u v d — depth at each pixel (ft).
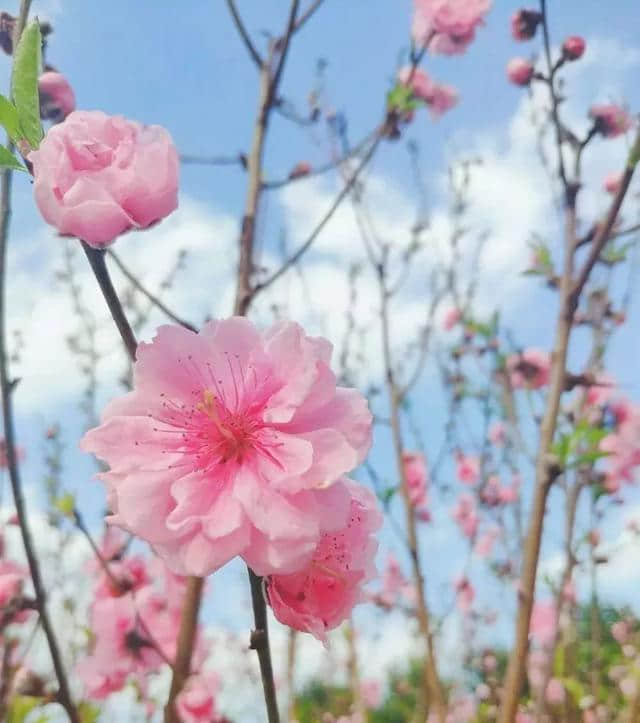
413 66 0.96
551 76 0.85
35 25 0.42
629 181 0.73
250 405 0.39
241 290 0.70
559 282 0.82
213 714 0.86
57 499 0.77
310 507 0.36
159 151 0.41
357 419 0.38
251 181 0.74
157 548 0.36
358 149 0.92
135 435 0.38
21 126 0.42
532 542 0.70
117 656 0.83
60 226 0.39
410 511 0.98
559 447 0.70
